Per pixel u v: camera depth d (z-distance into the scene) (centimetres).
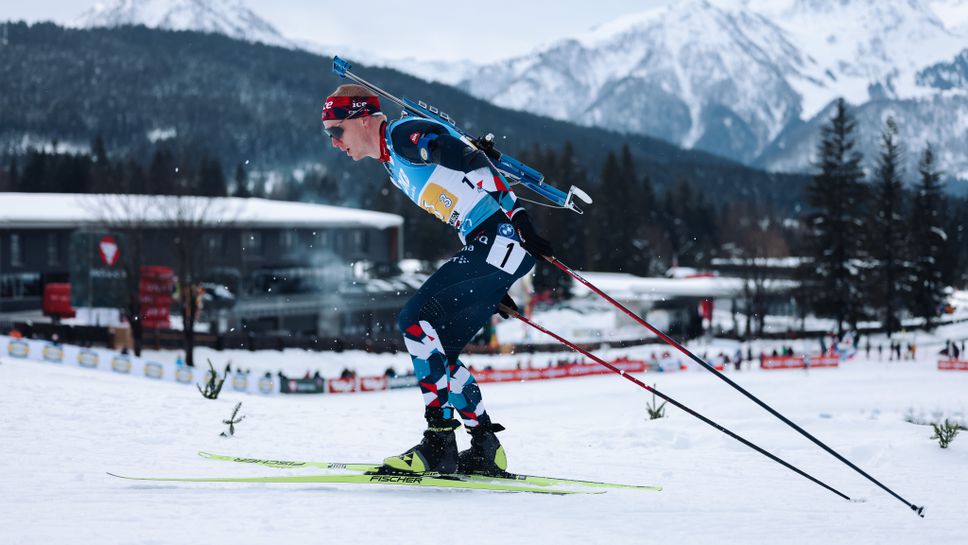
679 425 1166
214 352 5062
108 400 907
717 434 962
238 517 394
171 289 5138
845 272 7381
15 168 15938
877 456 864
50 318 6053
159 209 5162
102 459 558
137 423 755
